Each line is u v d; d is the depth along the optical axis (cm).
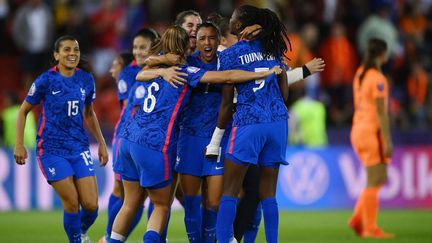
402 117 6388
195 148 2886
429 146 5934
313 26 6594
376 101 3934
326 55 6581
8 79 6838
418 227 4438
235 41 3070
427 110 6644
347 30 7050
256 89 2706
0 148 5297
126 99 3338
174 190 2928
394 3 7100
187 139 2891
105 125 5638
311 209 5644
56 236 3859
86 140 2989
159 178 2655
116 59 3497
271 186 2756
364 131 3975
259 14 2778
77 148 2950
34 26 6469
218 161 2853
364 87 3984
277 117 2712
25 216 4906
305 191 5650
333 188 5738
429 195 5888
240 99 2723
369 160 3972
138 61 3284
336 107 6512
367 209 3944
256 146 2691
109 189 5403
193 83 2680
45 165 2906
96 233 4000
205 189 2950
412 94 6644
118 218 2748
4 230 4125
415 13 7188
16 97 6059
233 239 2781
